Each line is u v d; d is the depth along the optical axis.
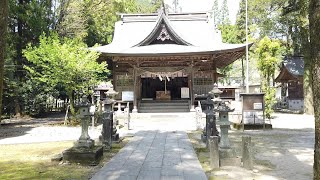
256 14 28.06
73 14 25.33
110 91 10.55
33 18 21.95
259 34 29.77
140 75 23.94
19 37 22.12
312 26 3.25
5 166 7.09
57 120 20.61
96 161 7.26
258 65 24.53
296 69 30.45
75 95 21.16
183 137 11.36
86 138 7.67
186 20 28.88
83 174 6.27
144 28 28.09
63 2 24.59
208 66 23.80
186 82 31.27
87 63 15.94
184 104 22.77
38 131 14.37
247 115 14.80
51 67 16.03
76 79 16.36
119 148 9.27
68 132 13.90
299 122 17.84
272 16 27.78
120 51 22.12
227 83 44.97
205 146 9.52
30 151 9.05
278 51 25.91
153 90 31.38
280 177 5.86
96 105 17.36
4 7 3.18
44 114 25.33
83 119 7.73
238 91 25.00
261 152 8.57
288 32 28.06
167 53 21.39
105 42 34.06
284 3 25.91
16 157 8.14
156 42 24.73
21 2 22.41
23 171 6.57
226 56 23.70
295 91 31.75
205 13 28.95
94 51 17.16
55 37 16.67
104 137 9.07
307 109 24.03
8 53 17.58
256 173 6.19
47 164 7.23
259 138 11.39
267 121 17.59
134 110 21.61
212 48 22.16
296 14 21.89
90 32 31.30
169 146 9.34
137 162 7.05
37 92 23.34
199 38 26.69
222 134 7.21
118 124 15.77
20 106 22.94
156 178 5.63
